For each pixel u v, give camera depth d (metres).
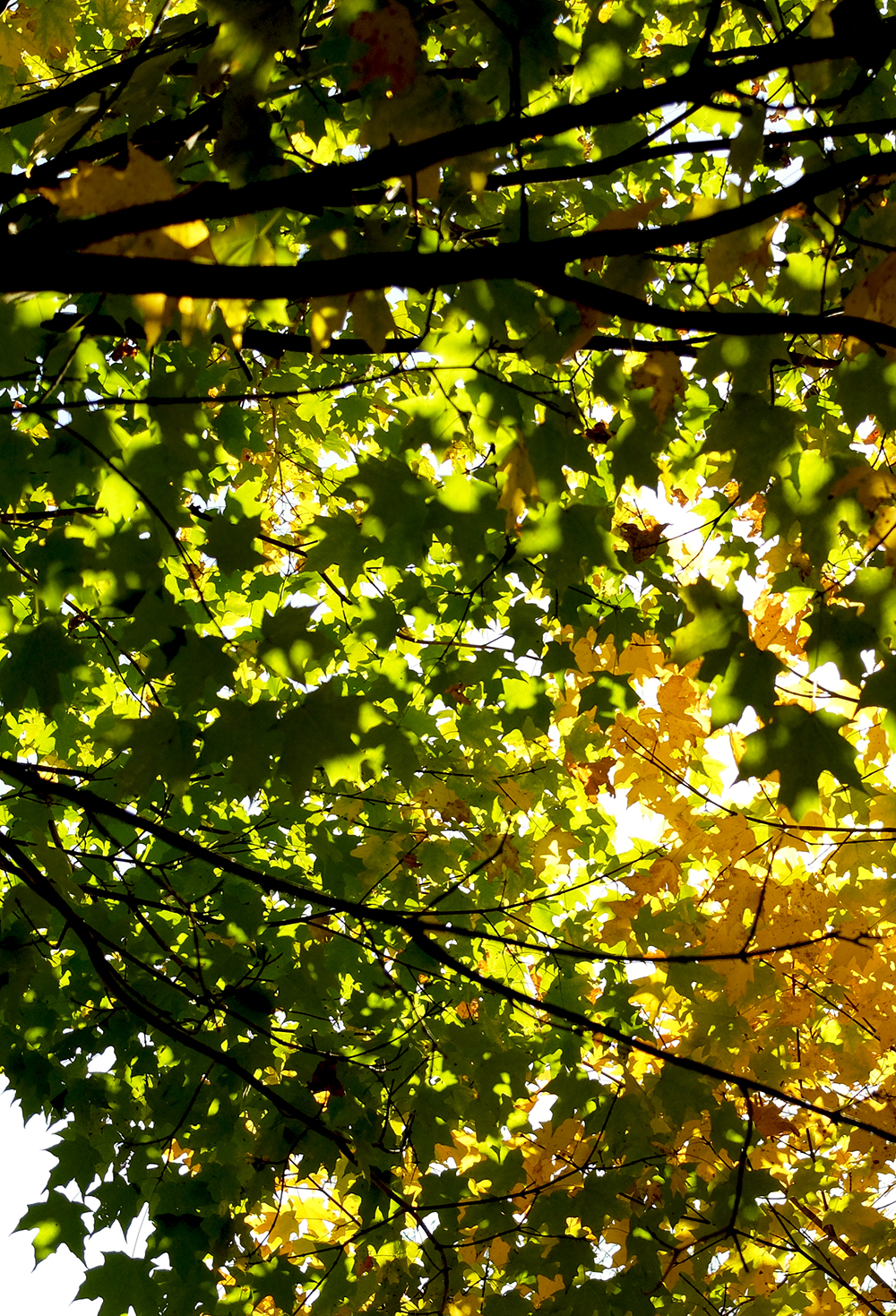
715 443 2.12
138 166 1.51
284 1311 3.34
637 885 3.46
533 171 1.71
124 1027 3.38
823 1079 3.52
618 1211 3.05
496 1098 3.36
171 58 2.10
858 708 2.02
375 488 2.50
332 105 2.29
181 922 3.40
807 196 1.47
